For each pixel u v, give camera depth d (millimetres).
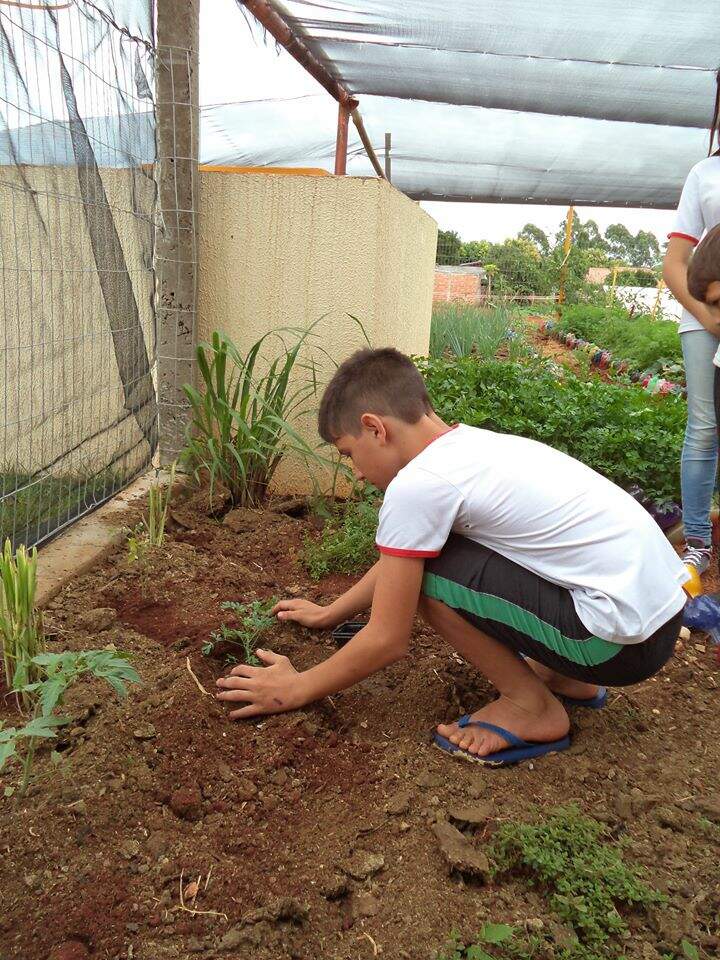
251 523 3289
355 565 2963
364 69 6477
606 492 1834
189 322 3617
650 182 10445
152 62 3381
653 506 3777
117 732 1840
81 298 3203
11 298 3135
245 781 1793
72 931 1395
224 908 1474
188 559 2855
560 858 1567
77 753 1796
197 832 1649
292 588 2793
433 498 1729
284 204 3605
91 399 3303
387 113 8047
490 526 1793
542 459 1860
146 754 1805
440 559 1860
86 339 3260
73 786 1699
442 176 11258
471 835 1691
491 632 1871
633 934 1479
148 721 1876
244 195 3623
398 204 3889
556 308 17188
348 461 3775
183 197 3500
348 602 2336
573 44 5508
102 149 3164
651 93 6504
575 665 1845
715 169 2973
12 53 2615
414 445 1858
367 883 1560
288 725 1952
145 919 1436
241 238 3676
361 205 3559
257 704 1973
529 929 1454
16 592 1976
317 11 5145
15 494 2826
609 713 2154
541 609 1796
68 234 3088
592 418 4230
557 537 1765
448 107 7645
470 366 5250
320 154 9977
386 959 1393
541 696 1972
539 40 5465
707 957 1432
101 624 2352
